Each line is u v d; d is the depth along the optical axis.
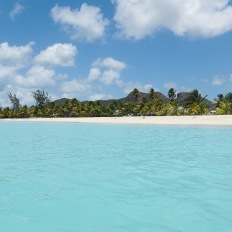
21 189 8.56
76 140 22.47
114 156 14.35
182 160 13.00
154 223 5.96
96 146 18.45
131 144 19.14
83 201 7.40
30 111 121.88
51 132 32.25
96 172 10.73
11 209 6.87
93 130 33.69
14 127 45.50
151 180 9.47
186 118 49.22
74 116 112.69
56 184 9.09
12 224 6.01
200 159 13.20
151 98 113.75
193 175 10.07
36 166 12.00
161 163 12.34
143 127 36.22
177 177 9.82
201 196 7.68
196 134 25.20
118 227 5.80
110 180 9.52
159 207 6.89
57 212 6.65
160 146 17.89
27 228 5.81
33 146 18.95
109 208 6.87
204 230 5.57
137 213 6.54
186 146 17.69
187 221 6.03
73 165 12.14
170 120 47.06
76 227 5.84
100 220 6.16
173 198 7.56
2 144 20.33
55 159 13.67
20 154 15.42
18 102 137.38
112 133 28.42
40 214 6.53
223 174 10.17
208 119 43.44
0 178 9.91
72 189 8.52
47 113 118.12
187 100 105.25
